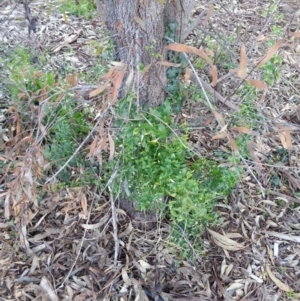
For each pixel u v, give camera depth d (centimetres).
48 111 212
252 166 289
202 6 404
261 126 253
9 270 238
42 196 256
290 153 307
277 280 246
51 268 239
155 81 203
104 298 228
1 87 263
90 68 323
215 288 238
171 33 203
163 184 207
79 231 252
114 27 199
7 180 259
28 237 250
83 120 232
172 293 233
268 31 371
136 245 246
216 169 226
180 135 221
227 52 243
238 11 397
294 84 355
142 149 207
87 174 236
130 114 194
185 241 239
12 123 270
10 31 357
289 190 290
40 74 234
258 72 264
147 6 187
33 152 190
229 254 254
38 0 408
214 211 269
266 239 264
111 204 224
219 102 224
